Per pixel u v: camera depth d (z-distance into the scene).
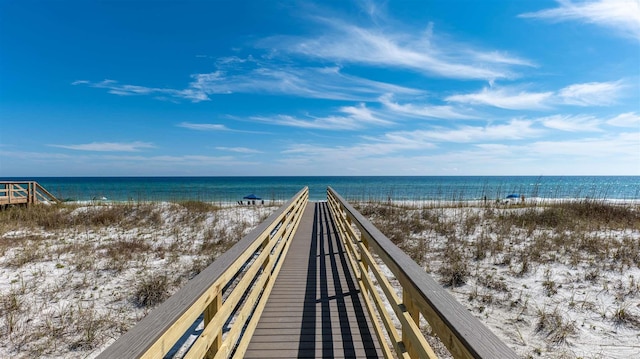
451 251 8.23
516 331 4.70
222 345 2.29
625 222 11.20
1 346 4.29
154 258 8.05
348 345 3.25
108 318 4.99
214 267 2.19
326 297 4.49
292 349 3.17
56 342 4.38
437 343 4.21
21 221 12.64
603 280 6.34
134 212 14.15
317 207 17.33
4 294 5.79
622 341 4.43
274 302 4.32
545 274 6.72
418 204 18.70
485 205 15.92
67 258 7.89
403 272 2.02
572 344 4.37
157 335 1.25
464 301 5.67
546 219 11.60
